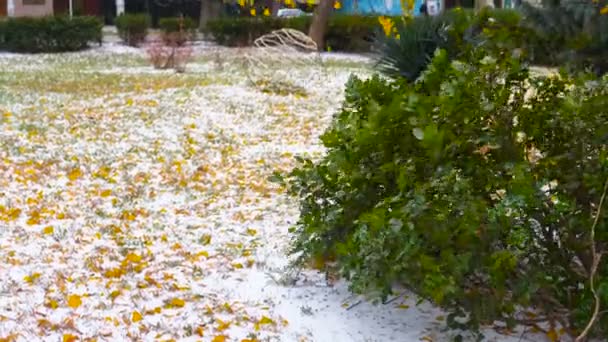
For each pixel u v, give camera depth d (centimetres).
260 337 458
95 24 3072
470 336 452
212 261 604
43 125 1256
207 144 1129
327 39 2988
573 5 1195
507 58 451
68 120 1313
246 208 777
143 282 552
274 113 1427
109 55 2841
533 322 451
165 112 1395
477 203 412
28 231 684
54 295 523
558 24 1203
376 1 3338
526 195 412
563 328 441
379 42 1207
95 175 916
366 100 499
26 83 1898
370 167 477
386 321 480
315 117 1395
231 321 482
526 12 1272
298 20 3103
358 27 2925
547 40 754
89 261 595
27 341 452
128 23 3170
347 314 493
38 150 1059
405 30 1146
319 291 531
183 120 1316
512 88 455
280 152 1085
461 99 431
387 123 450
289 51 1814
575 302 434
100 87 1808
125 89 1756
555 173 438
